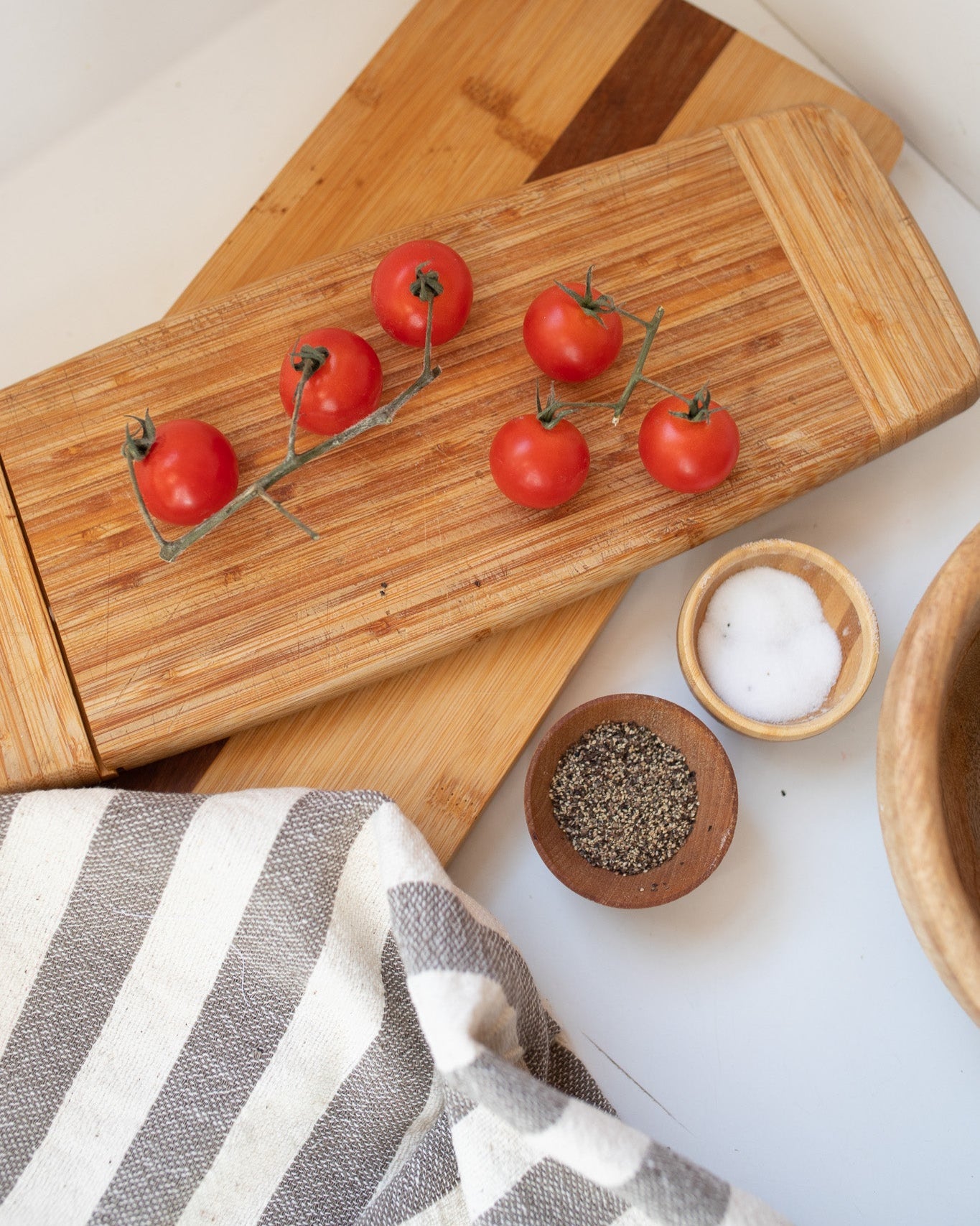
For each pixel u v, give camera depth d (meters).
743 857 0.54
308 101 0.61
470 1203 0.46
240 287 0.53
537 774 0.52
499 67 0.58
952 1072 0.52
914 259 0.54
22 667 0.50
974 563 0.44
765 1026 0.52
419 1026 0.49
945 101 0.57
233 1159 0.49
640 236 0.54
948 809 0.47
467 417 0.52
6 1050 0.49
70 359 0.53
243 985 0.49
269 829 0.48
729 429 0.50
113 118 0.60
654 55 0.58
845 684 0.53
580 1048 0.52
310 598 0.51
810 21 0.60
